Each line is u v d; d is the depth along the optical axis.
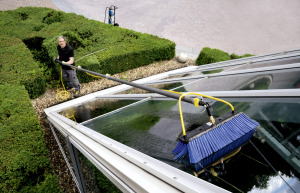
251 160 1.23
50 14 9.66
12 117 4.45
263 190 1.02
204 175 1.20
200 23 13.61
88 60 6.96
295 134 1.39
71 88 6.80
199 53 9.28
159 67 8.55
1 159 3.68
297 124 1.49
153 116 2.71
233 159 1.26
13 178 3.57
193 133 1.46
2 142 3.95
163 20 13.84
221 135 1.48
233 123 1.57
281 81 2.56
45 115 5.86
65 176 4.32
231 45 11.06
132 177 1.15
